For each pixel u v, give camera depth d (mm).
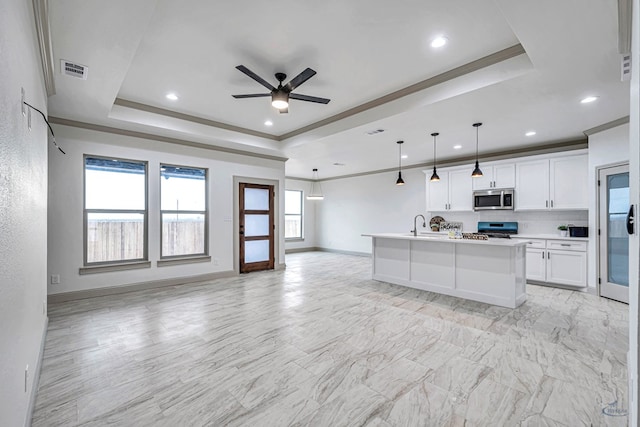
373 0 2213
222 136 5109
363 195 8984
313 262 7734
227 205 5777
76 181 4160
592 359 2510
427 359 2521
